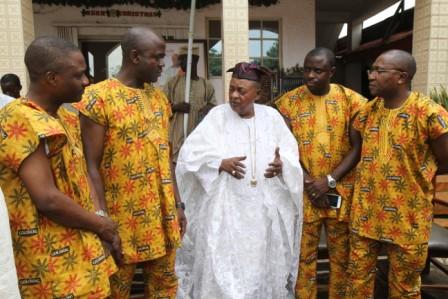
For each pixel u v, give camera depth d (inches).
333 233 93.4
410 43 260.7
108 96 65.9
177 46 243.1
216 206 83.5
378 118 80.9
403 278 81.0
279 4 256.2
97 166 66.8
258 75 82.9
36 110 48.8
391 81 75.5
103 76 246.7
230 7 162.4
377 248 85.7
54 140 49.6
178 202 80.0
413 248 77.9
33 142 47.0
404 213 77.9
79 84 52.2
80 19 235.0
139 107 68.4
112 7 236.7
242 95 81.5
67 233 52.5
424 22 172.9
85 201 56.2
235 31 163.8
